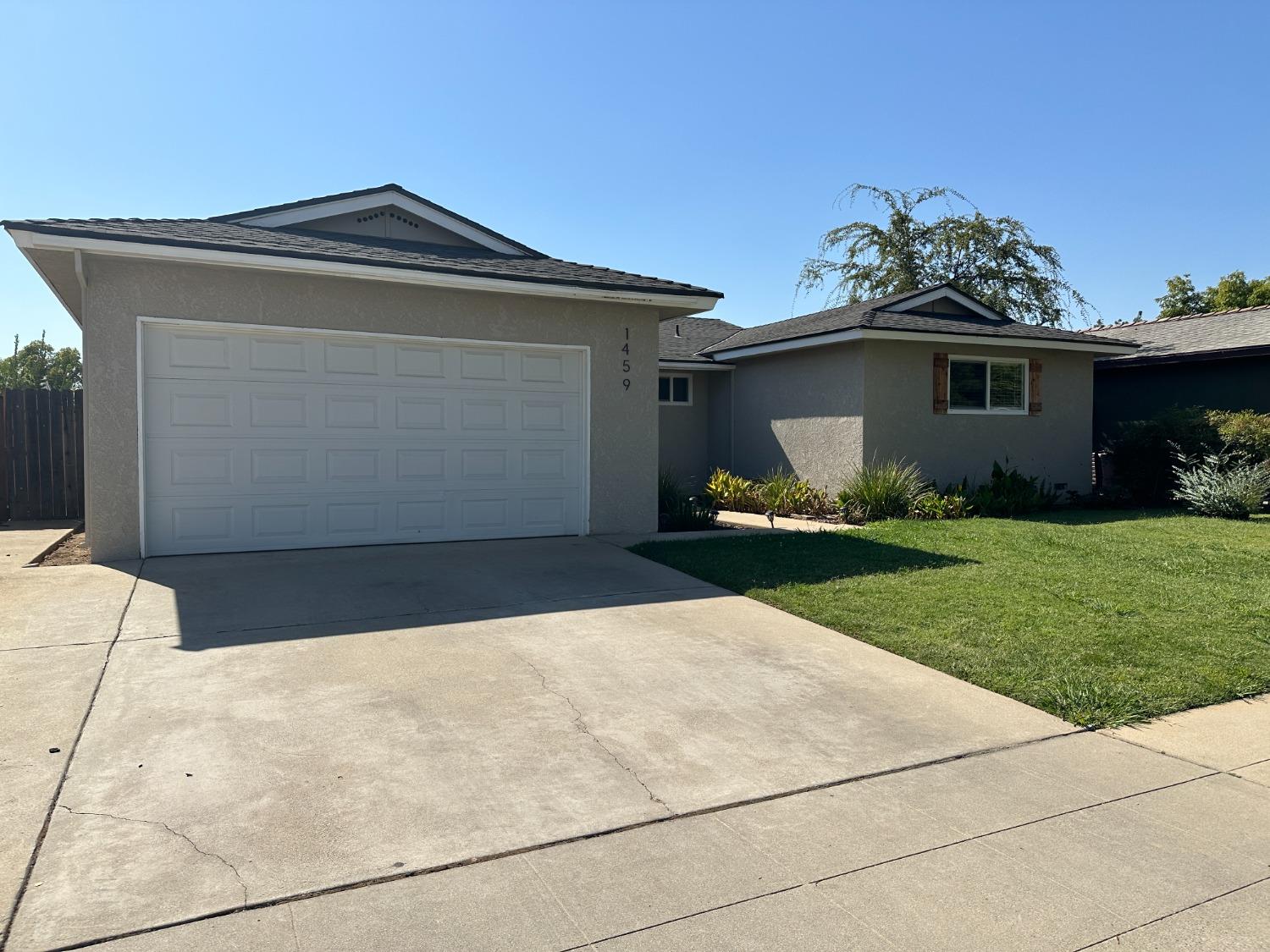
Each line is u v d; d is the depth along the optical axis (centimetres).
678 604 702
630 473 1056
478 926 276
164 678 493
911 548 956
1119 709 485
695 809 361
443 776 384
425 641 579
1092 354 1634
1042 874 314
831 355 1484
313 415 888
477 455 973
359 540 916
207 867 304
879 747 431
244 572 767
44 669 504
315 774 381
